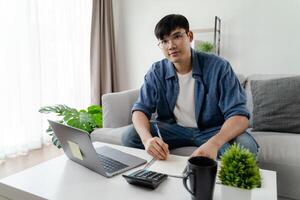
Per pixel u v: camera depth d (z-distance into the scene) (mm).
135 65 3275
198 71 1437
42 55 2643
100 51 3109
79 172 958
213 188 717
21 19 2402
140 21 3158
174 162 1032
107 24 3119
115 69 3303
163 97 1534
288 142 1494
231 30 2678
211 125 1479
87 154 937
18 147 2482
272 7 2479
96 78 3094
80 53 3041
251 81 1930
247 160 688
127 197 775
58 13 2766
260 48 2584
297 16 2393
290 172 1326
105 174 914
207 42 2594
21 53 2439
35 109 2580
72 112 2051
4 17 2287
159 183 844
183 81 1488
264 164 1378
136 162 1031
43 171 967
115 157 1082
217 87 1398
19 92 2432
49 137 2754
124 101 1968
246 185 667
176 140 1476
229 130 1184
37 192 809
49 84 2729
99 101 3137
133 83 3326
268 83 1834
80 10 2994
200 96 1440
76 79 3018
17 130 2463
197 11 2807
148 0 3066
